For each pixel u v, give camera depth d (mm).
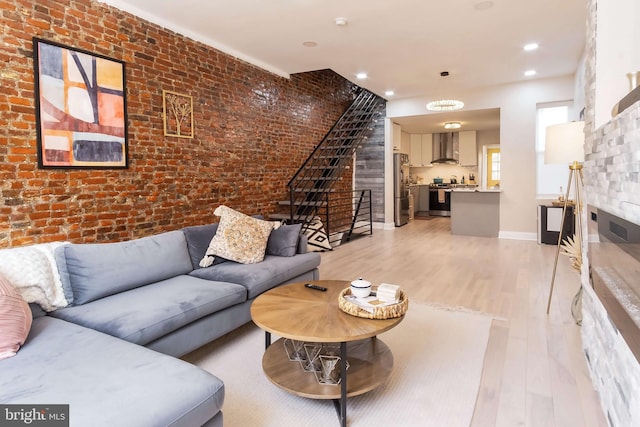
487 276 4445
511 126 6879
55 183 3172
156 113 4012
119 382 1469
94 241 3473
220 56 4793
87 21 3361
